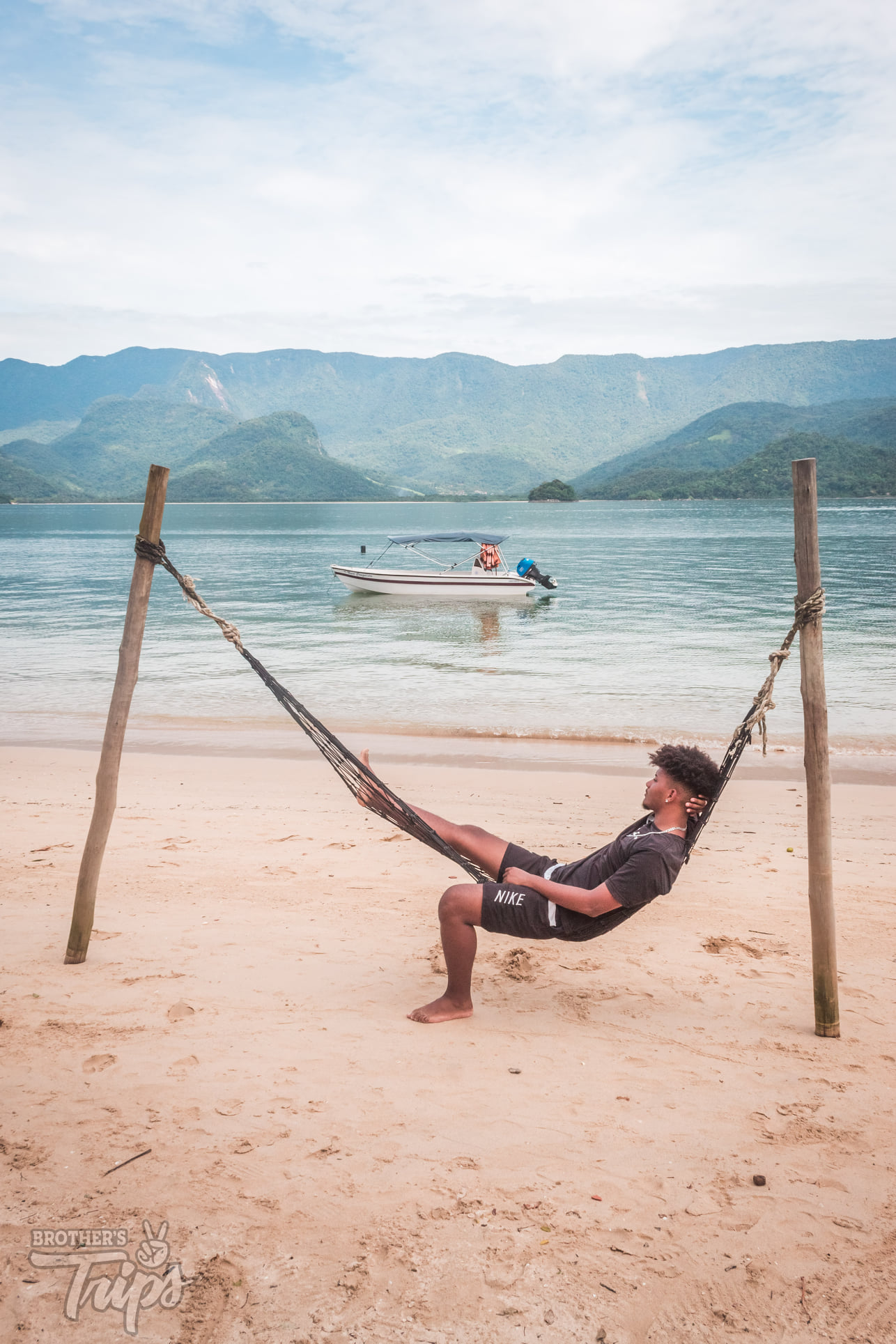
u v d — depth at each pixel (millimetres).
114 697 4168
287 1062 3338
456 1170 2691
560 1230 2432
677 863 3410
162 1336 2061
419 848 6473
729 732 11055
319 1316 2123
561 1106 3068
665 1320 2135
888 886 5645
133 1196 2541
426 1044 3514
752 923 5008
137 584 4094
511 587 28891
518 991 4082
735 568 40719
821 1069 3363
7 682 14820
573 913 3490
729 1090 3203
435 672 15719
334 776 8914
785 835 6980
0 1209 2480
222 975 4176
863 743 10328
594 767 9375
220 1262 2291
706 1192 2609
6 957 4352
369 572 30406
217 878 5707
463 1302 2172
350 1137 2852
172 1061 3324
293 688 14266
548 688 14156
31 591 32906
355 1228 2424
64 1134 2842
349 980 4164
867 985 4156
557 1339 2066
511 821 7281
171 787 8438
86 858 4223
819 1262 2334
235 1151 2760
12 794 8078
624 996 4047
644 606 26375
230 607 27750
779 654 3611
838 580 32844
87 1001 3852
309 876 5781
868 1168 2744
